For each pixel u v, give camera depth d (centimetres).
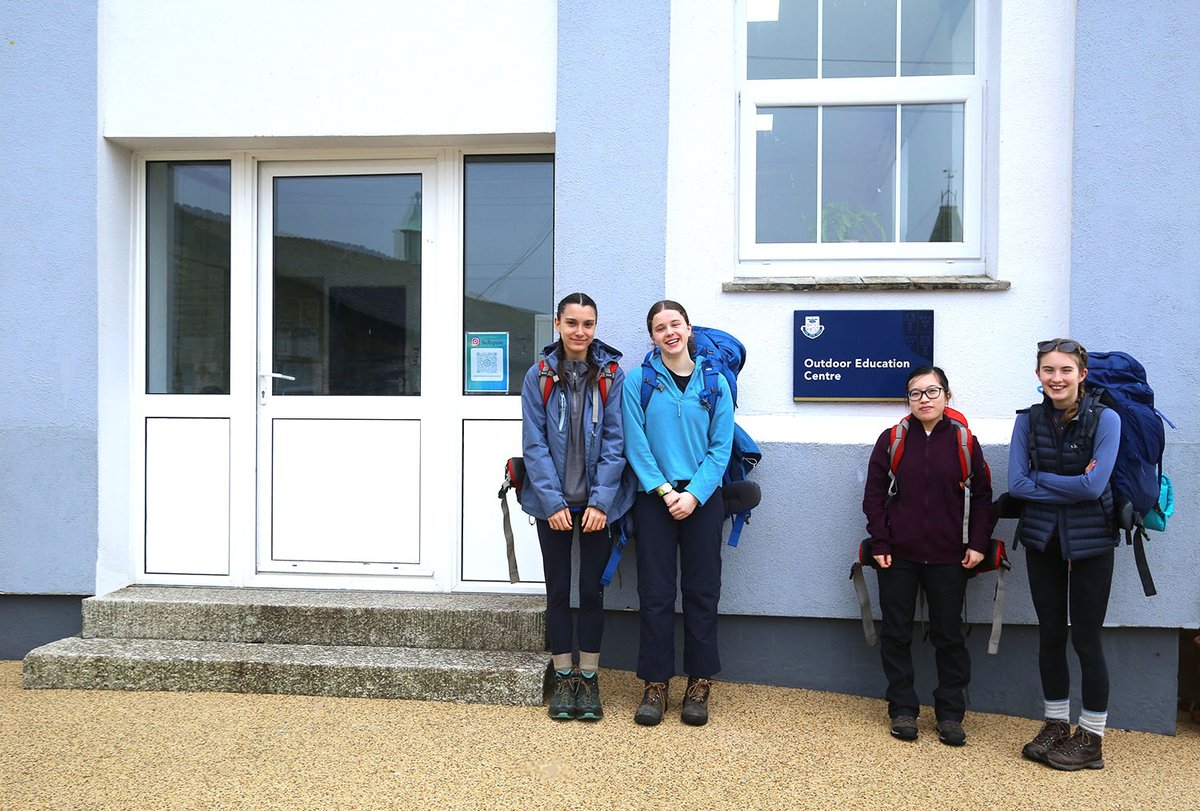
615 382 379
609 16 428
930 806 310
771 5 447
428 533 466
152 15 454
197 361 482
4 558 455
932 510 367
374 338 477
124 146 469
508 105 442
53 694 400
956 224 441
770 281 425
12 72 453
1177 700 423
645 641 374
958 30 441
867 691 419
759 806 305
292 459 475
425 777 320
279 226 482
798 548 420
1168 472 400
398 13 446
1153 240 402
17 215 453
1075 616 351
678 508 362
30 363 454
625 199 429
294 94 451
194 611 434
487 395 468
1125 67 402
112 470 464
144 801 301
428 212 472
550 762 333
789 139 448
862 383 423
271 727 362
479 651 420
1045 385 348
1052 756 348
